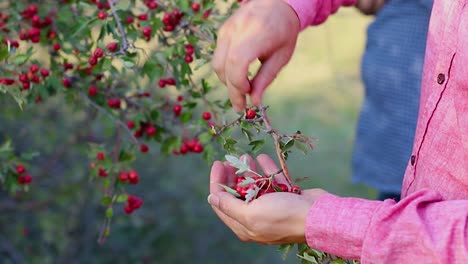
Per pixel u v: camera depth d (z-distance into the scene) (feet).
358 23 20.71
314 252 4.50
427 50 4.38
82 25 5.79
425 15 7.45
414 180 4.35
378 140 7.86
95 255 10.95
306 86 20.08
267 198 4.11
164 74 6.11
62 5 6.57
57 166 10.12
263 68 4.53
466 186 4.09
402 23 7.58
